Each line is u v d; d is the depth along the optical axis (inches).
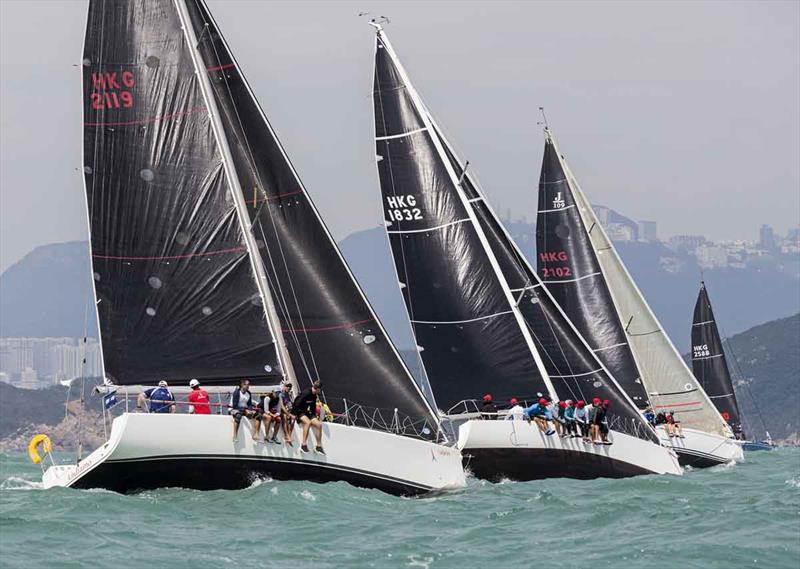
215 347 3191.4
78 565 2300.7
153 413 2982.3
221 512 2854.3
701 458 5349.4
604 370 4306.1
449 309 4121.6
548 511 3026.6
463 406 4119.1
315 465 3152.1
